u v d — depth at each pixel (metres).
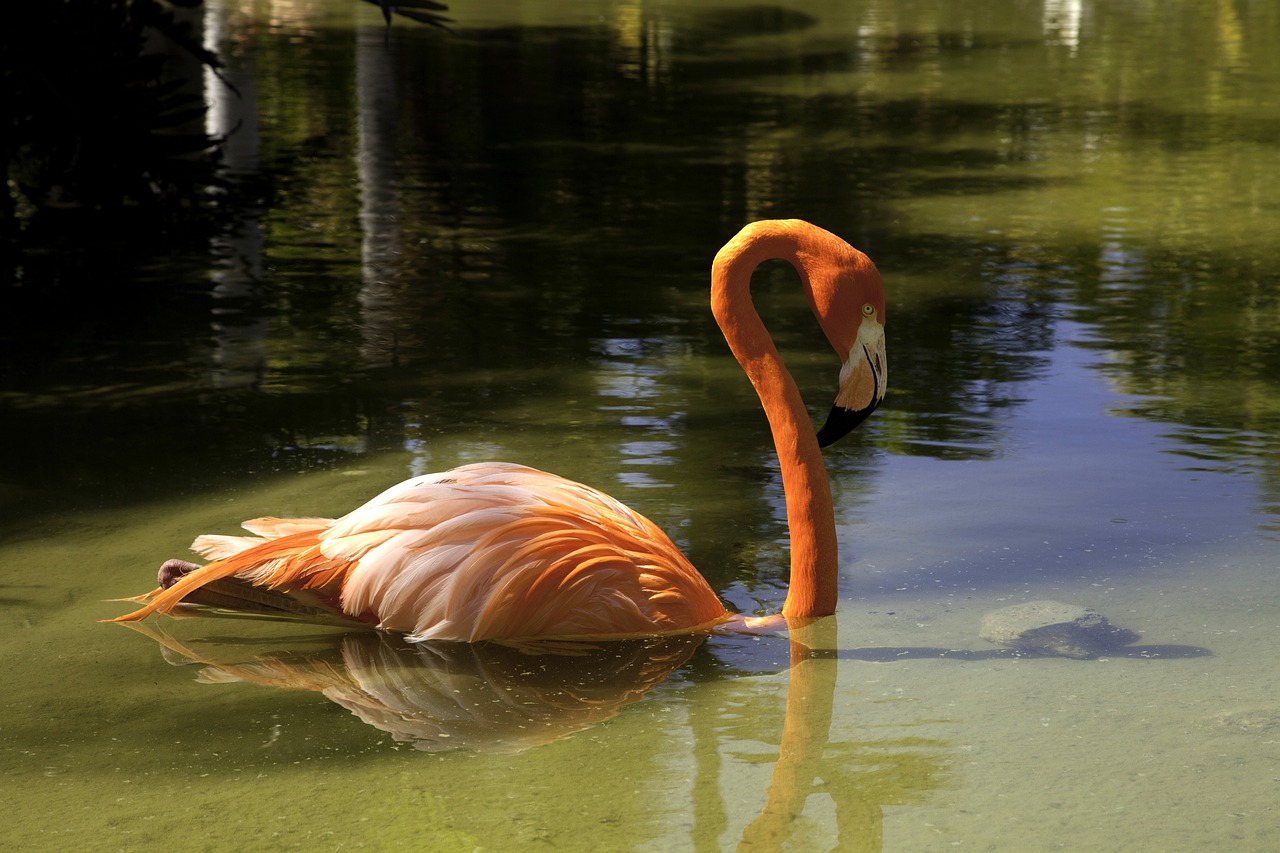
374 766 5.66
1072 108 25.05
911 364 11.48
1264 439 9.52
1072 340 12.20
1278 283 14.21
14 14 15.51
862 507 8.39
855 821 5.17
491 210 17.19
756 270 15.09
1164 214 17.42
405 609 6.75
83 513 8.29
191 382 10.87
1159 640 6.68
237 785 5.52
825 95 26.23
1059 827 5.11
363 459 9.17
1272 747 5.66
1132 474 8.87
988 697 6.16
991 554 7.69
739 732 5.90
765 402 7.07
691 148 21.23
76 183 16.62
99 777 5.59
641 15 38.06
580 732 5.93
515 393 10.62
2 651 6.70
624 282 14.07
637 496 8.57
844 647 6.71
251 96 20.25
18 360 11.41
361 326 12.48
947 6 41.41
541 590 6.68
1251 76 28.59
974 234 16.38
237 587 7.00
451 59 29.38
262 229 16.17
